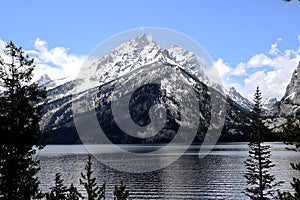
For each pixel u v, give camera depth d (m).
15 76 24.27
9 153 23.02
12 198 22.30
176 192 85.00
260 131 46.94
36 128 23.78
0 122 22.83
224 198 76.69
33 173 23.64
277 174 107.38
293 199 21.39
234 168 128.12
